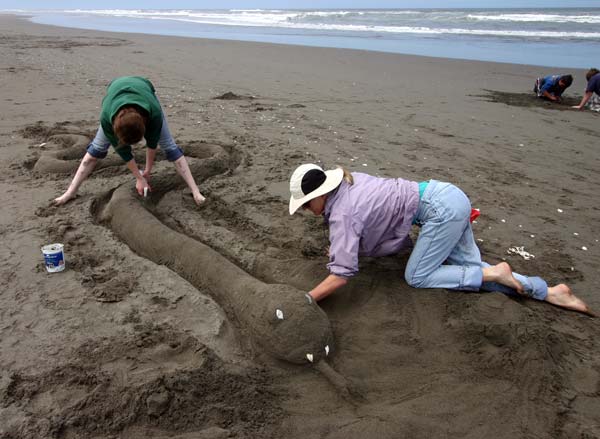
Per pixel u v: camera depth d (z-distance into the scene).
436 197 3.31
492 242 4.32
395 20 36.62
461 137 7.35
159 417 2.42
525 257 4.10
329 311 3.37
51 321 3.06
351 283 3.58
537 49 18.64
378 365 2.91
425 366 2.90
